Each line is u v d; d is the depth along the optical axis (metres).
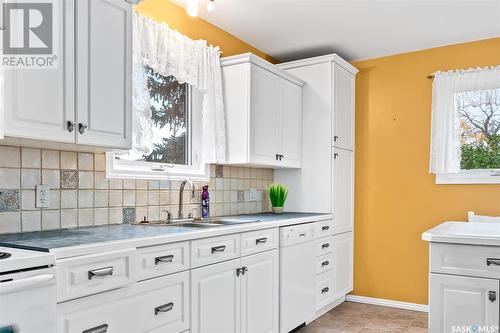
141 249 1.89
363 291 4.26
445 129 3.83
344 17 3.32
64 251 1.55
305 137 3.99
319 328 3.43
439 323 2.25
